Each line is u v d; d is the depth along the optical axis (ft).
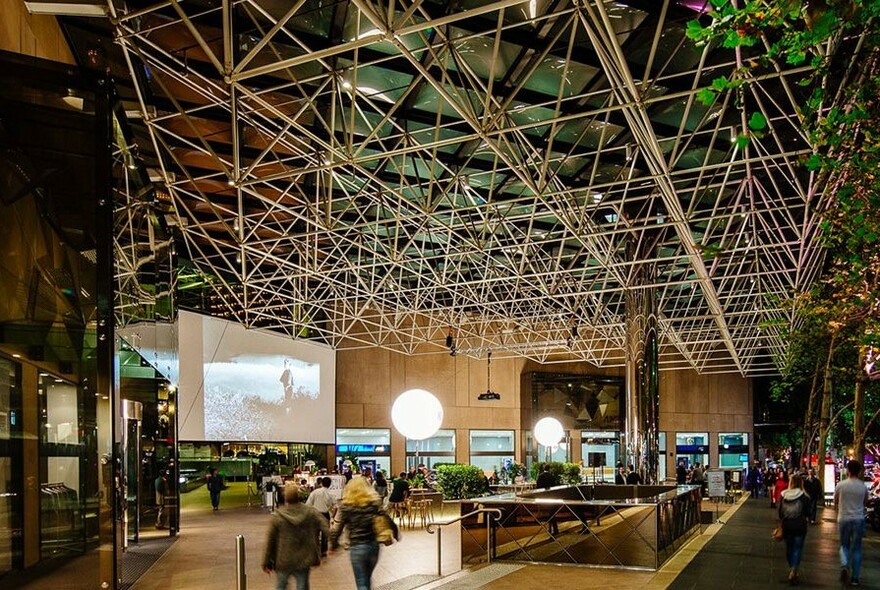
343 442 126.93
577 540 43.75
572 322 123.03
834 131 28.63
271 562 26.40
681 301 144.56
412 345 124.57
